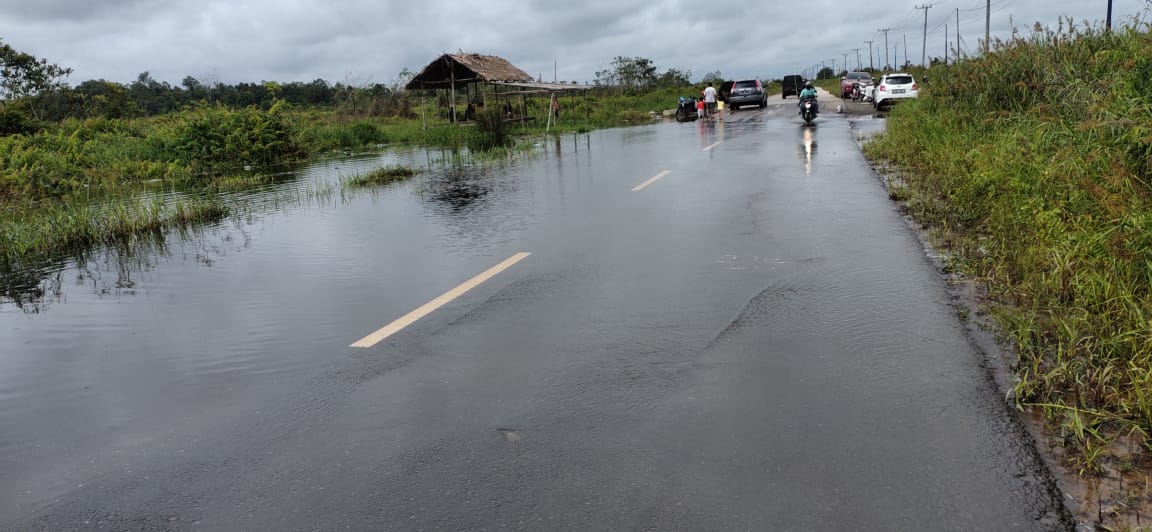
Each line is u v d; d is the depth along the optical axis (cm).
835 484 301
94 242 969
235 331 542
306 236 921
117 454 358
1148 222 536
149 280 729
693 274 638
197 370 467
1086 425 337
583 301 574
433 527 285
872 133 2095
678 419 366
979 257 636
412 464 334
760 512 284
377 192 1345
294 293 642
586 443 346
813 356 439
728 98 4578
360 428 372
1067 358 410
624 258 709
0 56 4269
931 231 761
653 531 275
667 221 886
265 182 1716
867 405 371
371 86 5019
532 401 395
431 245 820
